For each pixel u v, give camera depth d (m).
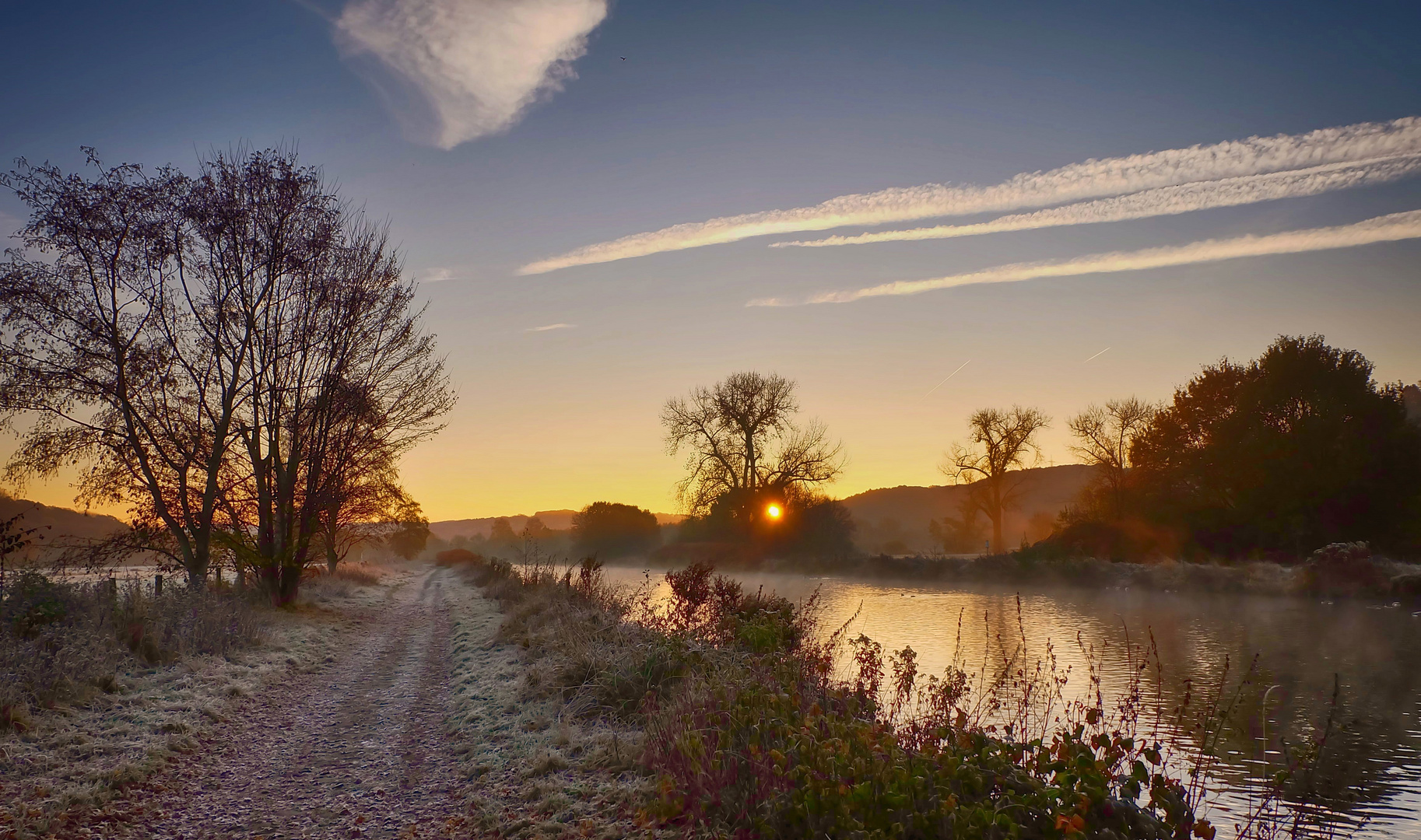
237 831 6.42
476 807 6.64
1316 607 25.09
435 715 10.41
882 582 43.41
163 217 19.61
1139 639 18.73
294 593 21.55
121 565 20.38
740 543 59.34
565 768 7.35
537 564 29.98
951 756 5.40
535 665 11.61
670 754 6.78
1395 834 6.95
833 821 5.02
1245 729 10.38
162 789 7.31
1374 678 13.60
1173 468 45.38
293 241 21.19
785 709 6.61
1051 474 117.44
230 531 21.22
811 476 54.81
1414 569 27.34
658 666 9.69
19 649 9.95
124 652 11.80
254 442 21.25
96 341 18.80
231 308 20.67
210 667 12.11
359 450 22.44
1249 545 38.75
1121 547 43.16
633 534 86.06
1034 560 40.41
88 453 19.08
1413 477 36.19
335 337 21.72
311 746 9.03
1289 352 41.66
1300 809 7.13
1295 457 38.28
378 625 21.16
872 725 6.45
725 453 54.28
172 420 20.09
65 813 6.41
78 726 8.68
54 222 18.22
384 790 7.39
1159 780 5.21
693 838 5.47
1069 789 4.93
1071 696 12.23
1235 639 18.25
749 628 11.48
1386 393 39.59
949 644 18.11
